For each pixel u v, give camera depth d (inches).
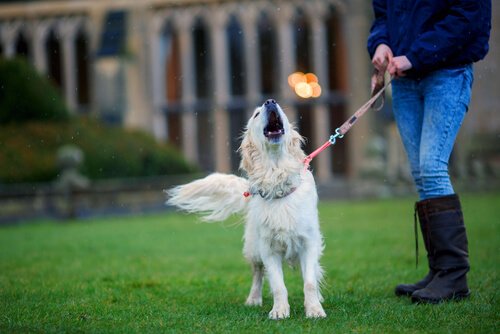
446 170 233.9
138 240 472.7
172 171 909.8
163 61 1158.3
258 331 191.6
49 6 1147.3
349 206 753.6
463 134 1047.6
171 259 367.6
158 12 1130.7
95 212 757.3
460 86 231.9
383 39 250.8
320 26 1095.0
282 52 1101.7
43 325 204.2
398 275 289.3
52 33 1168.2
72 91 1162.6
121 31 1112.8
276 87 1146.0
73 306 234.1
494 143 1081.4
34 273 318.7
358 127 1047.6
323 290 260.2
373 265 322.3
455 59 230.5
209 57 1182.3
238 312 222.8
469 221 510.3
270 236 218.7
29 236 526.0
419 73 234.1
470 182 962.7
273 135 215.2
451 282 228.4
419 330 188.4
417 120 243.6
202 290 270.2
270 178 217.0
